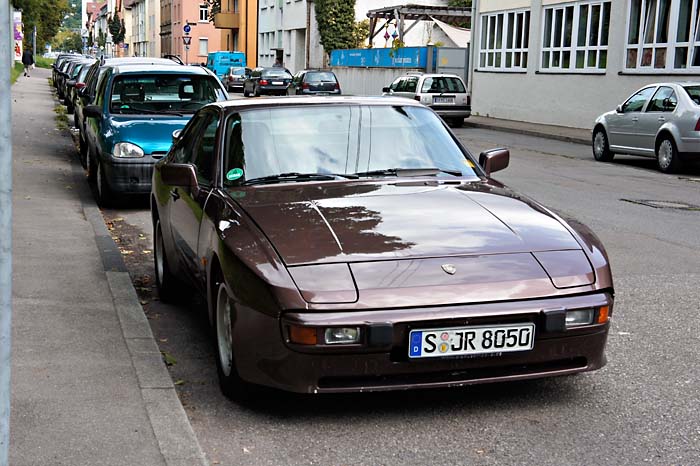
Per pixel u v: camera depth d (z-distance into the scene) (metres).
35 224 9.24
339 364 3.93
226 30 79.94
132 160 11.02
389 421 4.25
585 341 4.20
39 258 7.59
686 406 4.45
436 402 4.50
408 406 4.45
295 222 4.50
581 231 4.69
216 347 4.66
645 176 15.96
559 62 29.62
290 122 5.59
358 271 4.08
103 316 5.85
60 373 4.69
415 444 3.98
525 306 4.06
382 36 51.34
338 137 5.54
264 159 5.33
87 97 15.12
